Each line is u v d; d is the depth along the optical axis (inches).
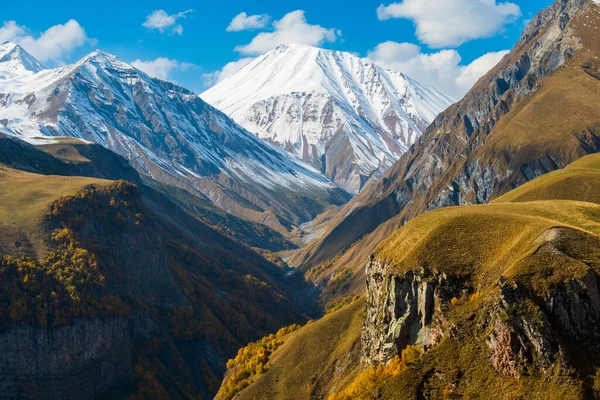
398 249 5295.3
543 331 3713.1
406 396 4084.6
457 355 4121.6
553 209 5418.3
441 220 5270.7
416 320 4729.3
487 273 4414.4
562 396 3464.6
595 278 3821.4
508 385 3732.8
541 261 4023.1
